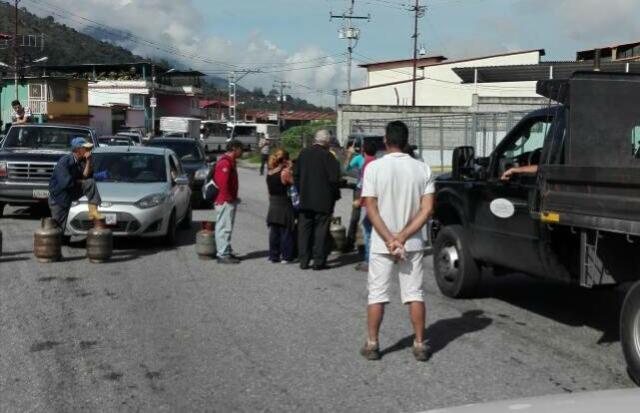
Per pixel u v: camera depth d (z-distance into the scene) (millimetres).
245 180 32156
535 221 6930
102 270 10289
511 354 6477
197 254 11406
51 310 7957
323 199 10312
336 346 6688
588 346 6754
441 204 8836
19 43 59094
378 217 6051
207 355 6410
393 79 68250
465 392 5492
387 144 6191
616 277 6227
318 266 10484
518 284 9625
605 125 6691
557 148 6883
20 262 10805
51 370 5992
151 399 5355
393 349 6598
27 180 15328
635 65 28938
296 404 5258
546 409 2512
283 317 7750
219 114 111812
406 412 5082
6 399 5352
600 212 5750
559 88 6711
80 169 11477
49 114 55312
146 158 13289
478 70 38250
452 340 6910
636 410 2387
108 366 6098
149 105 78562
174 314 7848
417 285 6219
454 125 32062
